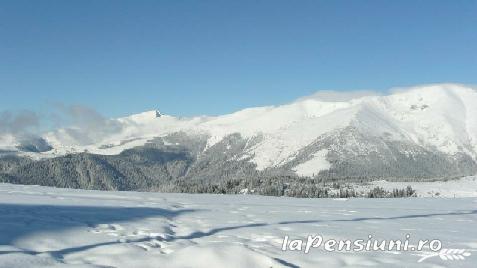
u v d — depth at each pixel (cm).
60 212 1950
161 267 1028
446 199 4519
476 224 2180
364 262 1168
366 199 4231
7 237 1278
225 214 2188
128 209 2212
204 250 1109
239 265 1040
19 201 2383
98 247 1219
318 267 1099
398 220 2220
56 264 1015
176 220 1891
